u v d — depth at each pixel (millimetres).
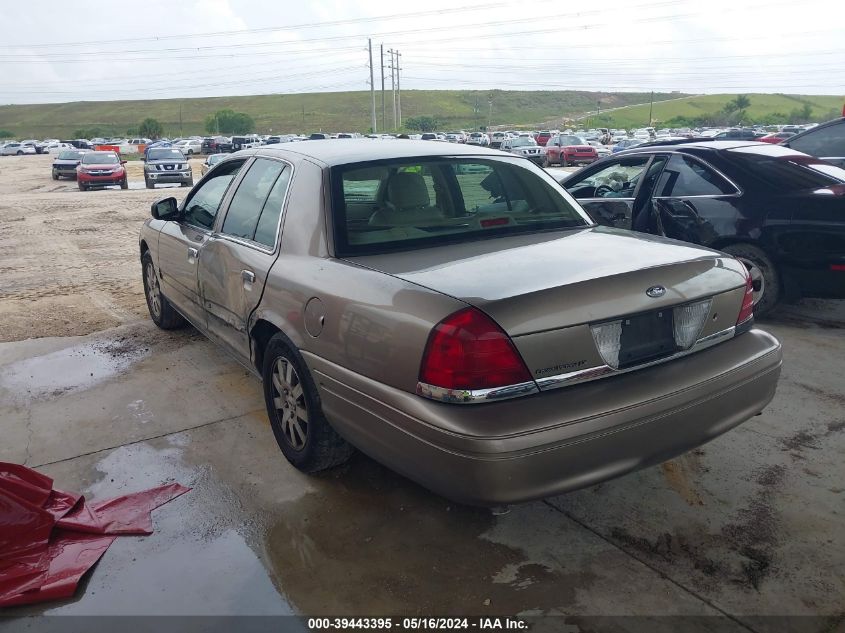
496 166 3736
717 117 141750
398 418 2557
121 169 25562
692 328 2846
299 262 3230
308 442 3271
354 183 3322
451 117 190000
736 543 2863
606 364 2584
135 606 2584
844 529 2932
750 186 5414
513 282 2566
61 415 4230
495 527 3020
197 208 4742
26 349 5500
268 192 3770
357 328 2744
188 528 3047
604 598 2566
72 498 3234
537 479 2375
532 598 2578
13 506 2926
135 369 4992
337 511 3158
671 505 3150
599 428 2441
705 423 2768
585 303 2518
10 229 12977
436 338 2428
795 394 4277
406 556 2836
